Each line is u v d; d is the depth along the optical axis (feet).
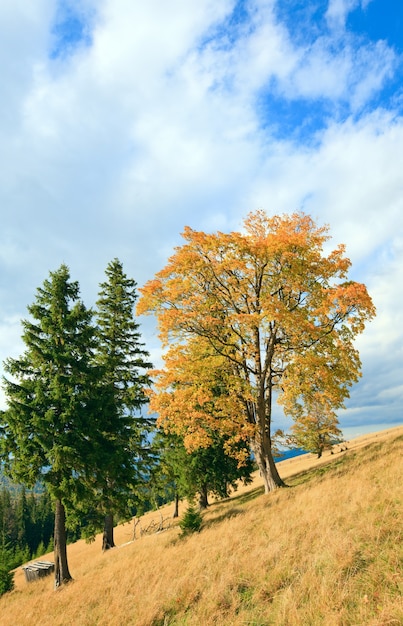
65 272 63.67
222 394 66.23
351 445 204.64
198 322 63.46
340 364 63.26
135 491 79.41
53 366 57.67
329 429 157.69
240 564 27.68
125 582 34.68
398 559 19.65
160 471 85.05
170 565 35.37
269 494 60.18
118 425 63.72
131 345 84.79
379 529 23.82
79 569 61.05
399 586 17.02
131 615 25.72
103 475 57.47
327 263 61.67
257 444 67.77
